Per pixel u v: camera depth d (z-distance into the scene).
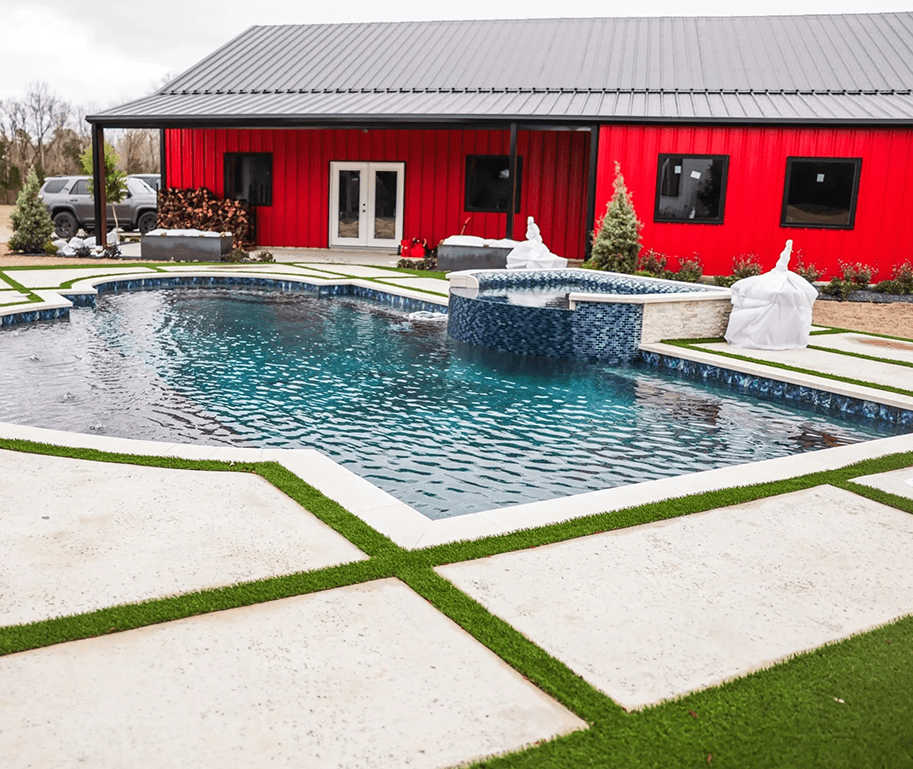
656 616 3.07
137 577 3.25
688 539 3.81
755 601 3.21
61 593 3.10
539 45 21.11
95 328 9.99
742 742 2.32
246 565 3.39
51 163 51.03
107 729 2.32
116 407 6.71
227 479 4.39
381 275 15.16
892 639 2.93
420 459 5.70
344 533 3.73
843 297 13.95
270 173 20.39
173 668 2.63
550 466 5.61
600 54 20.19
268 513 3.96
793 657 2.79
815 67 18.36
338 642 2.82
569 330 9.15
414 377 8.11
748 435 6.43
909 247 14.78
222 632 2.86
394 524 3.87
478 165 19.09
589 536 3.81
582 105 17.02
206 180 20.75
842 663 2.76
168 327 10.28
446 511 4.79
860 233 15.01
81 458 4.65
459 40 21.98
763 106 16.17
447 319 11.30
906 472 4.89
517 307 9.34
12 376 7.58
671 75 18.72
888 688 2.61
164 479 4.36
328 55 22.03
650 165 15.86
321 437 6.14
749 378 7.90
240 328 10.40
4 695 2.46
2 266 14.92
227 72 21.62
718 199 15.66
